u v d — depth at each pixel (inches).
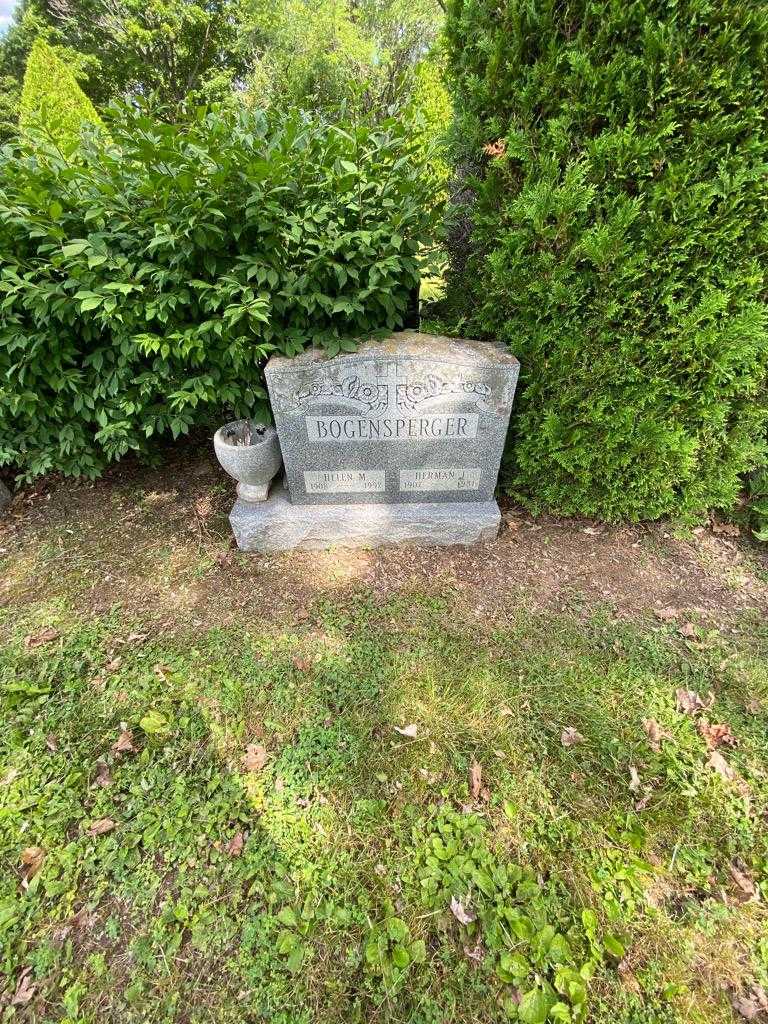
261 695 91.2
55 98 335.0
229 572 117.0
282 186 92.7
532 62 91.9
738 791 78.3
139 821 74.4
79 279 98.5
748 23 76.4
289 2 497.0
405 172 102.7
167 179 90.0
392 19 446.9
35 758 82.4
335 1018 58.5
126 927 65.2
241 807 76.0
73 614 107.3
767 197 84.7
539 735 85.0
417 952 62.6
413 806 76.0
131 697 91.1
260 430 118.8
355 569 117.2
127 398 117.0
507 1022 58.2
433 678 93.7
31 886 68.1
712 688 93.1
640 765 81.5
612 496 116.2
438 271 113.7
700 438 110.1
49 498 140.9
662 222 87.4
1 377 113.2
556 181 91.4
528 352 105.7
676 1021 58.7
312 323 109.1
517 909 66.1
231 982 61.1
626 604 108.7
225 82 572.7
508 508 132.4
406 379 103.3
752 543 123.5
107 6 550.9
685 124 83.8
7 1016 58.8
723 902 67.3
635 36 81.9
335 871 69.7
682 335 95.2
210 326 98.3
